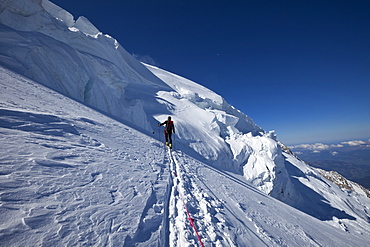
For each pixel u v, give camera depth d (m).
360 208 28.41
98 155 3.80
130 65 35.81
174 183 5.16
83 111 7.08
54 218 1.76
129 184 3.38
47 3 21.06
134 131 9.13
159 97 26.09
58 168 2.57
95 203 2.33
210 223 3.75
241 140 24.91
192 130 19.92
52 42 11.35
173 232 2.91
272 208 9.30
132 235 2.18
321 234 9.81
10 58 7.60
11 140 2.61
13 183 1.86
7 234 1.36
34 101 4.96
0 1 10.04
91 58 14.58
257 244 4.14
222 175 11.23
